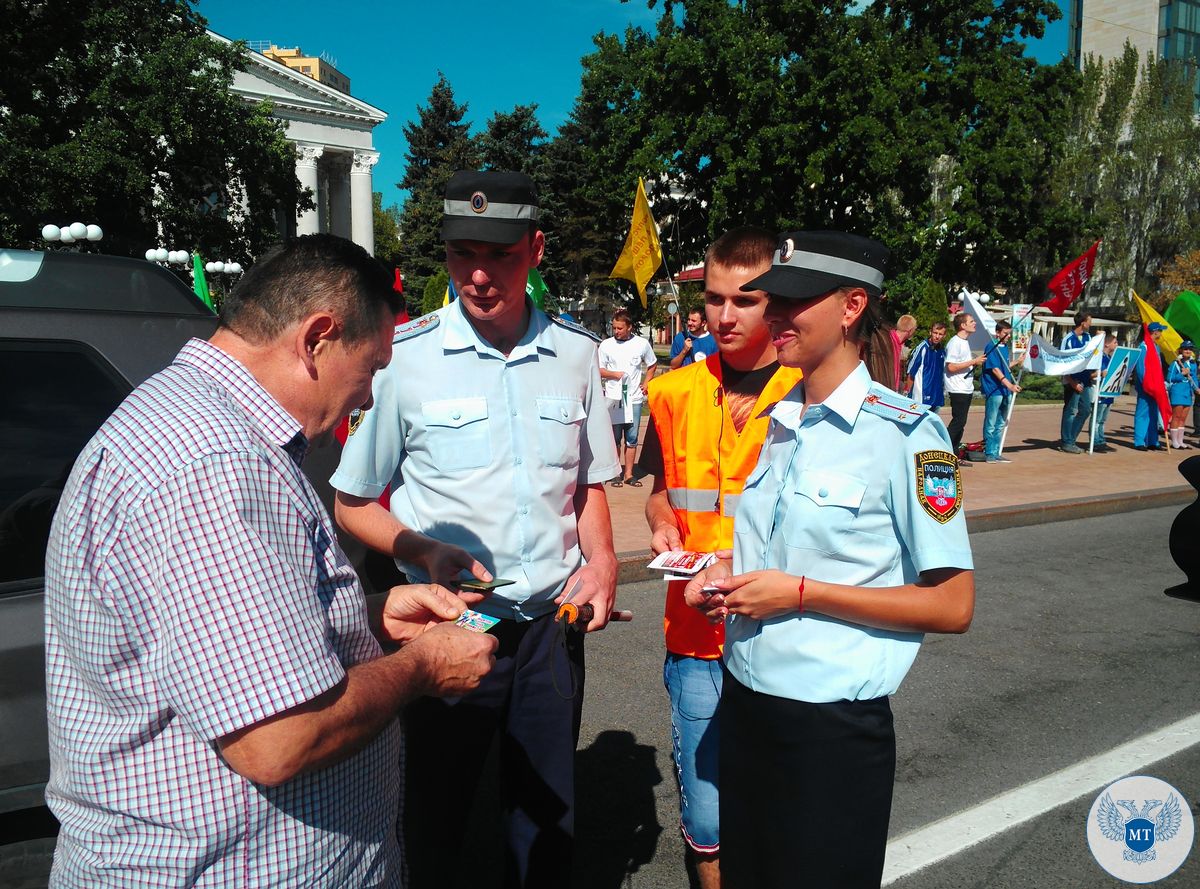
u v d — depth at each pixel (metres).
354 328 1.38
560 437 2.34
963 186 28.23
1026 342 13.03
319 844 1.30
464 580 2.10
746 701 1.82
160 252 17.97
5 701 1.96
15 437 2.13
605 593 2.28
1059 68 29.97
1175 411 14.03
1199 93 52.22
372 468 2.27
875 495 1.73
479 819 3.36
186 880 1.22
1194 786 3.60
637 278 10.67
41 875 2.00
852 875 1.72
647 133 29.36
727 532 2.54
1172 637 5.41
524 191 2.15
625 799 3.47
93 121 25.75
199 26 29.83
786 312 1.75
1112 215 41.28
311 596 1.24
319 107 49.75
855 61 26.61
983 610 5.91
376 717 1.30
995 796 3.52
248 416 1.30
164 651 1.14
